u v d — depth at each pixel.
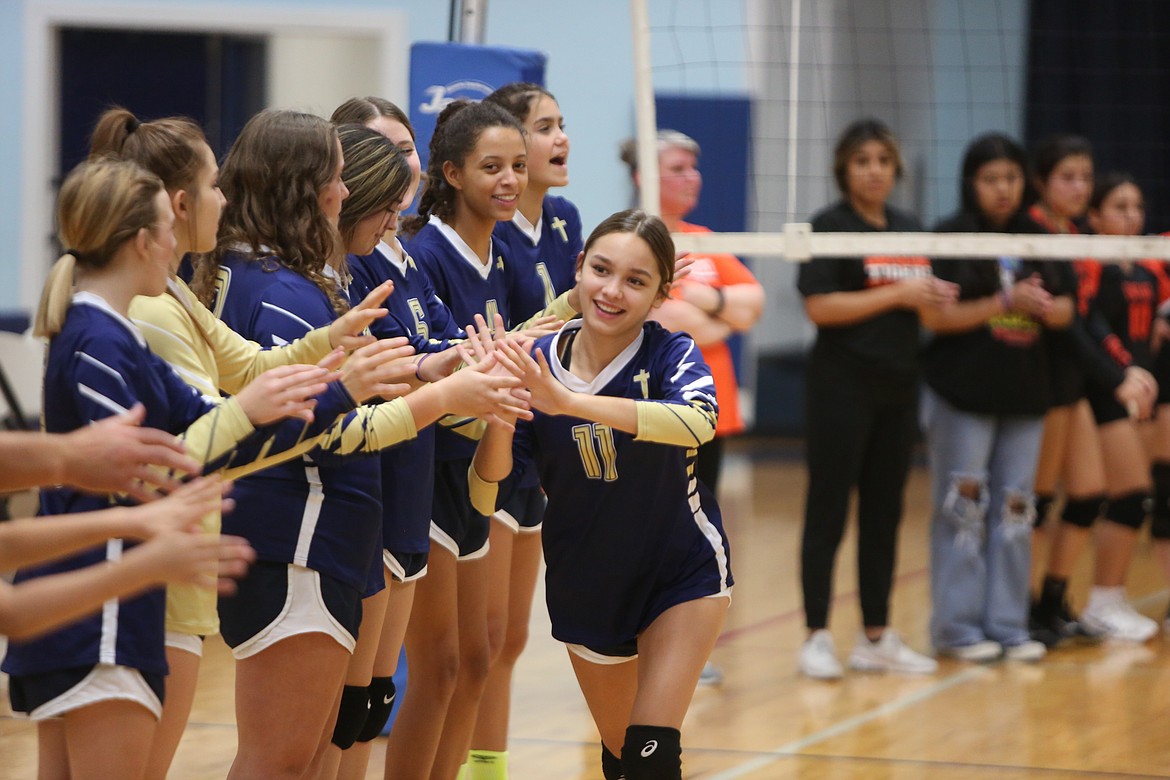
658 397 7.45
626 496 7.39
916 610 16.28
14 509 18.30
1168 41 26.11
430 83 11.68
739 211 26.06
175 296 6.42
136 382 5.69
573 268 10.15
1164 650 14.42
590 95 25.23
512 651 9.65
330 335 6.62
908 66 27.50
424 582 8.48
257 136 6.97
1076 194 13.86
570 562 7.68
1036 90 26.80
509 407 6.64
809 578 13.30
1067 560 14.83
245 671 6.75
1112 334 14.95
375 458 7.07
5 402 16.34
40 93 25.36
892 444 13.35
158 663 5.78
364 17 25.78
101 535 4.57
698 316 12.50
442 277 8.89
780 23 23.92
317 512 6.74
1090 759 10.48
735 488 26.02
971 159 13.66
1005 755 10.57
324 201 7.01
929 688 12.73
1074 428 14.69
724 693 12.55
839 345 13.14
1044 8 26.75
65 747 6.12
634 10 12.99
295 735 6.76
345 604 6.84
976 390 13.48
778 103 25.95
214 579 4.92
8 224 25.41
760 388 31.16
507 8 25.08
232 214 7.00
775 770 10.17
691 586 7.48
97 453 4.84
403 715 8.53
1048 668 13.54
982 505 13.78
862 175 13.29
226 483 5.09
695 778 9.98
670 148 13.06
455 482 8.57
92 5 25.48
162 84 26.09
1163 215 24.56
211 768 9.92
